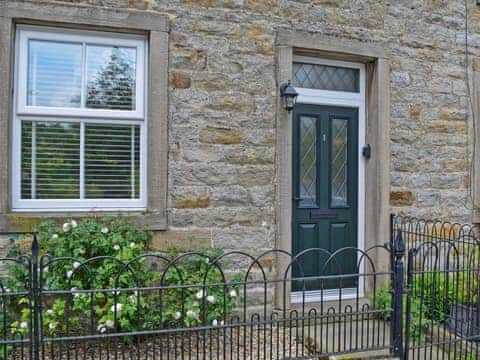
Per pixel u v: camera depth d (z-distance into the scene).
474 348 3.68
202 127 4.09
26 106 3.72
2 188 3.57
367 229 4.77
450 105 5.05
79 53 3.87
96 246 3.42
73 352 3.35
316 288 4.61
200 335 3.60
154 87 3.93
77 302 3.26
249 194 4.22
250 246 4.21
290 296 4.34
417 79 4.89
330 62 4.69
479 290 3.80
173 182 4.00
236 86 4.19
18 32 3.70
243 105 4.20
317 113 4.65
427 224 4.88
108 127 3.93
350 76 4.83
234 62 4.18
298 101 4.56
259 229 4.25
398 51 4.79
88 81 3.89
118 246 3.47
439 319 3.98
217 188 4.12
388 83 4.73
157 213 3.93
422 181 4.91
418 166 4.90
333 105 4.70
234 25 4.18
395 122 4.79
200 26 4.08
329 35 4.48
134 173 3.99
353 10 4.58
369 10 4.65
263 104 4.27
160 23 3.95
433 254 4.84
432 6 4.96
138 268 3.48
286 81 4.32
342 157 4.76
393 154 4.79
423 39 4.91
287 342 3.68
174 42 4.01
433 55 4.96
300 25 4.39
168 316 3.38
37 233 3.61
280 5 4.32
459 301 4.00
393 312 3.32
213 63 4.12
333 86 4.77
